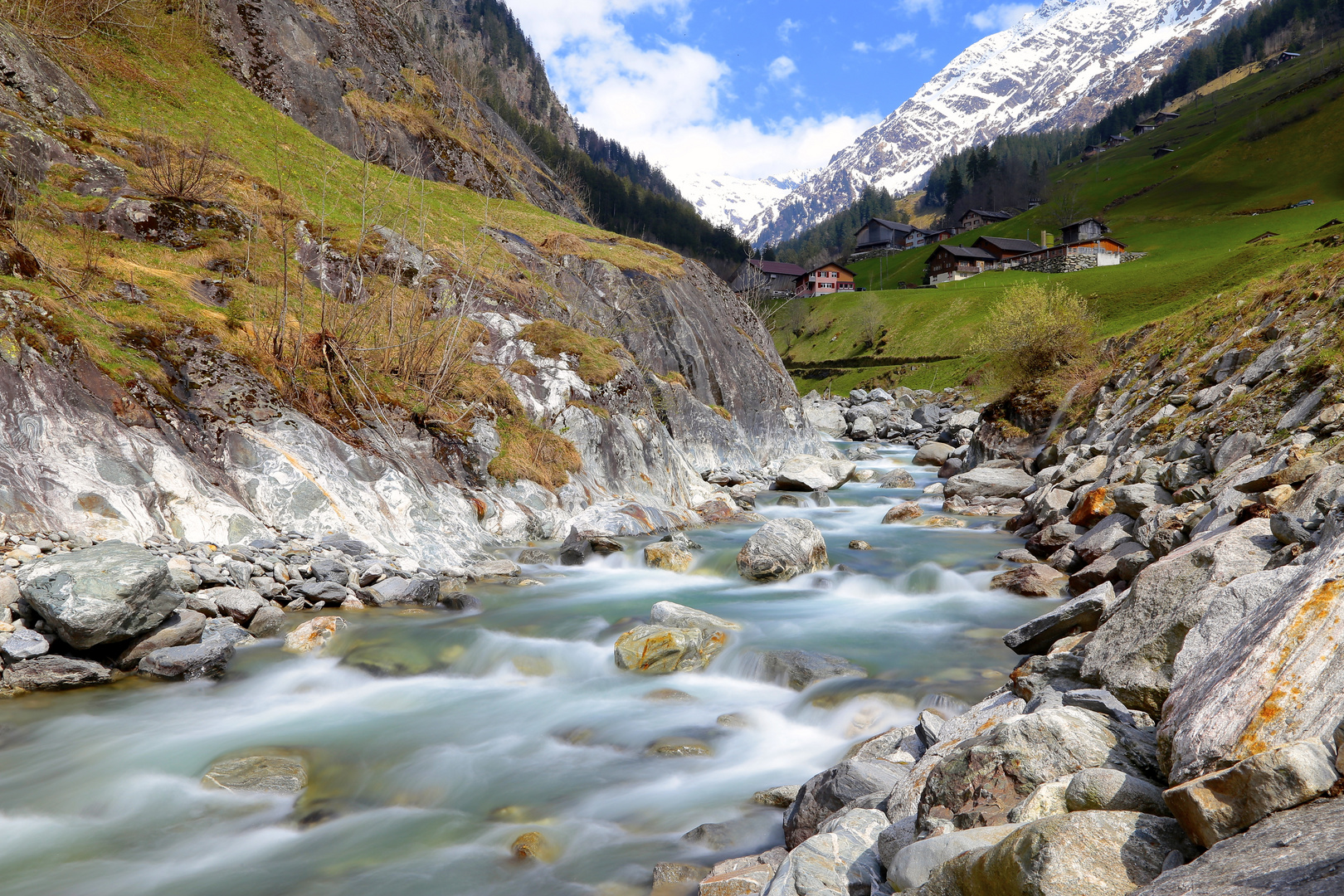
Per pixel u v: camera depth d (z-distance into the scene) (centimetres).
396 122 4022
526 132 12794
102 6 2889
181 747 845
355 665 1071
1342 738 321
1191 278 7319
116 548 1025
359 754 845
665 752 849
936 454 3984
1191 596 594
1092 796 394
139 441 1291
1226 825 326
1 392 1179
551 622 1260
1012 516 2222
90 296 1511
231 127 2917
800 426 4091
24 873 648
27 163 1880
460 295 2375
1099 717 488
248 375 1565
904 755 712
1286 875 254
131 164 2223
